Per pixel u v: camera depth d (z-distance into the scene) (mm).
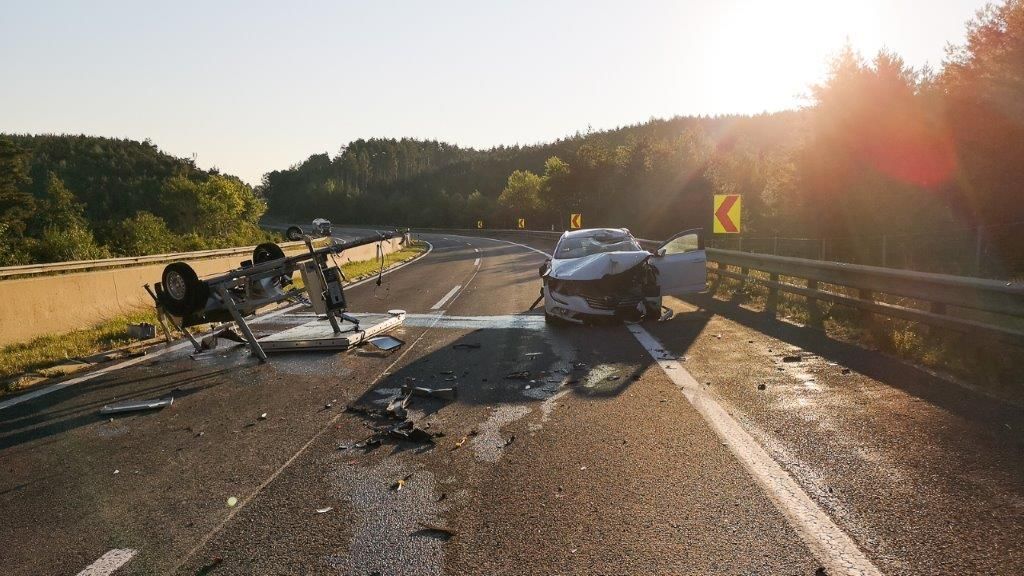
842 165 21875
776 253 21406
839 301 9461
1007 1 16047
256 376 7238
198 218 84625
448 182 170625
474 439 4777
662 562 2900
